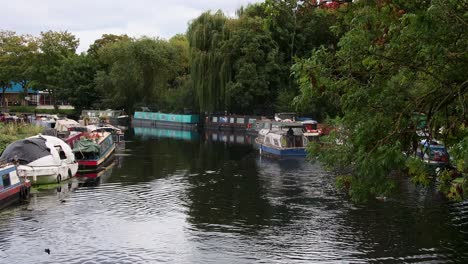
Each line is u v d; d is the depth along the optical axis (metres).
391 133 11.66
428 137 11.86
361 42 11.98
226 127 78.31
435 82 11.70
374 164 11.49
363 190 12.62
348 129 13.38
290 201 29.02
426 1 11.38
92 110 95.56
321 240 21.91
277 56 72.19
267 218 25.41
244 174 38.41
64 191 31.81
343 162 13.23
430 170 12.97
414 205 27.28
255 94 72.19
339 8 13.10
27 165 33.41
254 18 75.56
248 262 19.47
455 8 10.33
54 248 20.94
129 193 31.36
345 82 12.30
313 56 12.64
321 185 33.69
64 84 102.81
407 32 10.55
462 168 11.93
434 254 20.05
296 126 49.34
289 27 72.31
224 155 49.97
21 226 23.86
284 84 74.00
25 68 106.19
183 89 85.19
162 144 60.38
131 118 92.75
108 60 100.31
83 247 21.09
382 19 11.93
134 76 88.62
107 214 26.19
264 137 51.12
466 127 11.58
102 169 40.50
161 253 20.47
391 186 12.23
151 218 25.52
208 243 21.64
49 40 106.94
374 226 23.75
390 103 11.64
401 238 21.97
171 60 92.31
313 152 13.98
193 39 76.69
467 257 19.66
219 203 28.73
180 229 23.61
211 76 74.75
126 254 20.33
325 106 64.38
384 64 12.05
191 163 44.38
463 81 11.05
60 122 64.38
